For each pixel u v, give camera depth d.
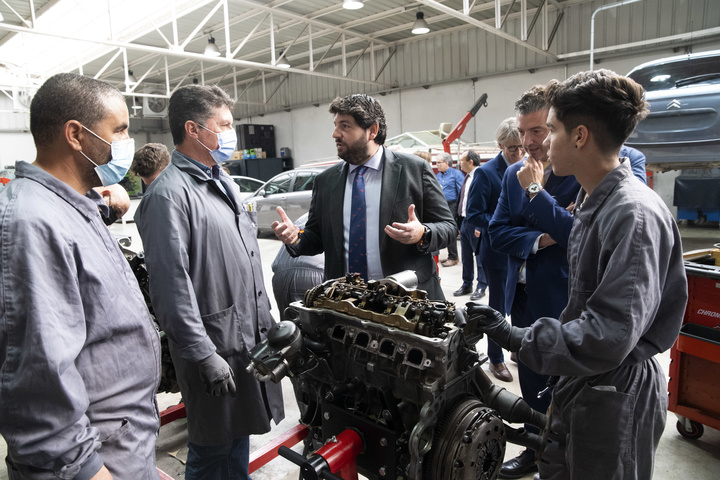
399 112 13.55
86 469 0.92
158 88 17.69
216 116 1.63
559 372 1.12
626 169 1.14
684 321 2.26
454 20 11.24
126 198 2.42
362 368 1.37
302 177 8.77
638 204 1.06
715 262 2.46
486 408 1.25
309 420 1.57
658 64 4.23
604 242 1.09
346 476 1.30
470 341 1.27
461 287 5.04
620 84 1.09
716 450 2.28
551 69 10.62
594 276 1.17
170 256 1.45
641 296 1.01
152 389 1.17
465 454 1.17
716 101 3.47
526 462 2.12
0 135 16.75
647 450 1.22
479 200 2.85
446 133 10.09
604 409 1.14
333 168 2.14
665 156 3.76
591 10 9.80
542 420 1.39
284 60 14.16
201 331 1.47
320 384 1.50
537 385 1.99
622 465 1.16
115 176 1.16
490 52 11.51
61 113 1.03
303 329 1.49
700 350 2.14
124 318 1.08
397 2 10.05
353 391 1.40
